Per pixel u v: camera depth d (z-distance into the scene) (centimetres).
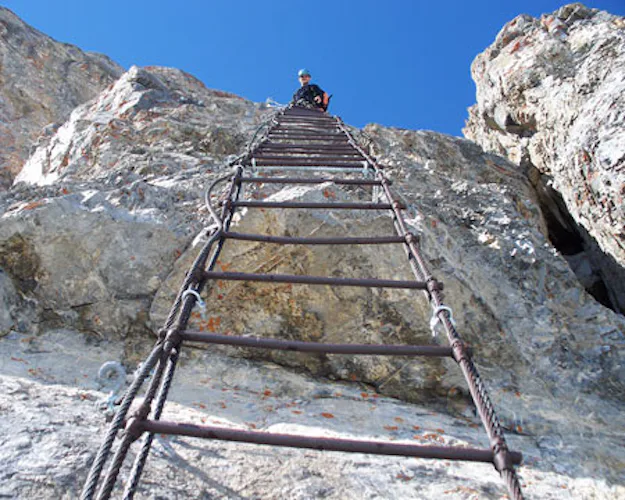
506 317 360
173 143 703
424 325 327
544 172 804
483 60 939
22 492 157
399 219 285
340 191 425
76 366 293
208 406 264
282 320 338
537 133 783
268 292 339
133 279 343
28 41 1532
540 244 446
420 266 232
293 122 688
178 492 176
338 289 337
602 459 255
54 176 720
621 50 621
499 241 435
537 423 284
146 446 152
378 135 833
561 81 691
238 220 354
